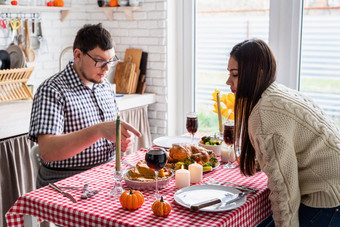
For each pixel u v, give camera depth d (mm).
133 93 3994
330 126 1784
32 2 3588
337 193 1723
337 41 3279
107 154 2428
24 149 2922
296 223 1742
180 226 1549
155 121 4066
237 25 3713
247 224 1771
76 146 2066
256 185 1983
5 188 2809
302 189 1784
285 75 3484
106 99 2520
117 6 3980
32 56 3643
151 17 3908
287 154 1662
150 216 1638
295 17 3371
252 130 1726
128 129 2006
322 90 3402
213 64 3910
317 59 3379
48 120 2176
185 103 4086
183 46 4004
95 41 2254
